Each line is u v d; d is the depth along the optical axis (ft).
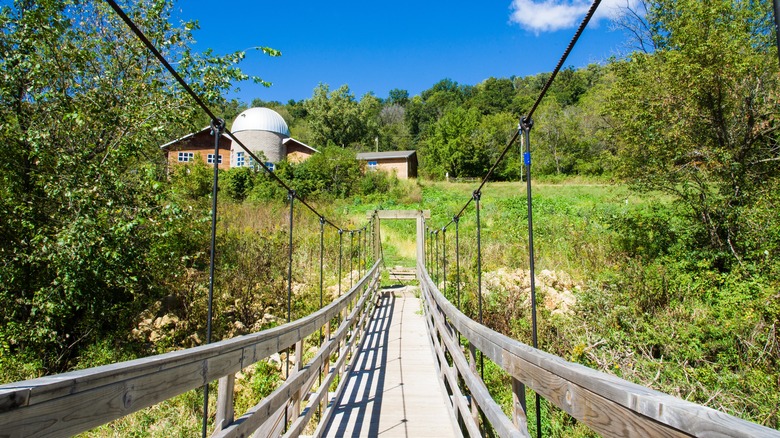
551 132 128.88
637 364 19.38
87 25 23.53
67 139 22.45
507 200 72.84
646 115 34.37
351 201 86.07
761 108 30.50
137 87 23.79
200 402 19.60
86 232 20.54
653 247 34.12
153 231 23.53
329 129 181.88
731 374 17.83
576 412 3.88
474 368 10.05
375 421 13.85
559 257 39.19
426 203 82.43
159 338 25.21
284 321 28.07
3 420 2.75
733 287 24.30
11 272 20.97
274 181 80.79
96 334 24.41
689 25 31.65
